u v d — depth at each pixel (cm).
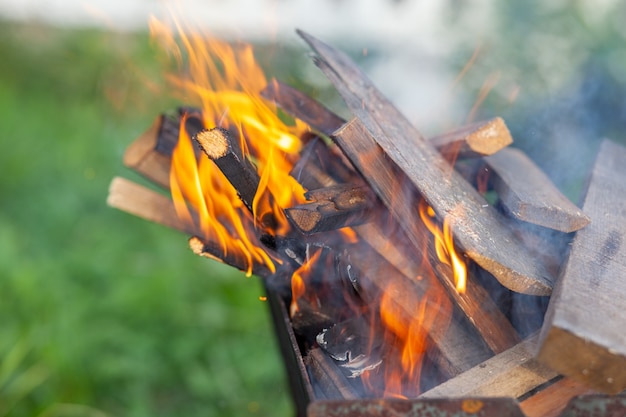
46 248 369
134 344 296
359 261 152
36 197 407
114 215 404
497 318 139
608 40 310
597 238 146
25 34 565
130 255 361
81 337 291
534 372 128
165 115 186
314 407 115
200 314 313
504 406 112
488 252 131
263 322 312
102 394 275
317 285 157
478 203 156
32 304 302
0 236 351
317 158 163
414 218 136
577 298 119
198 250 161
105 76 524
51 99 524
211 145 141
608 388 110
